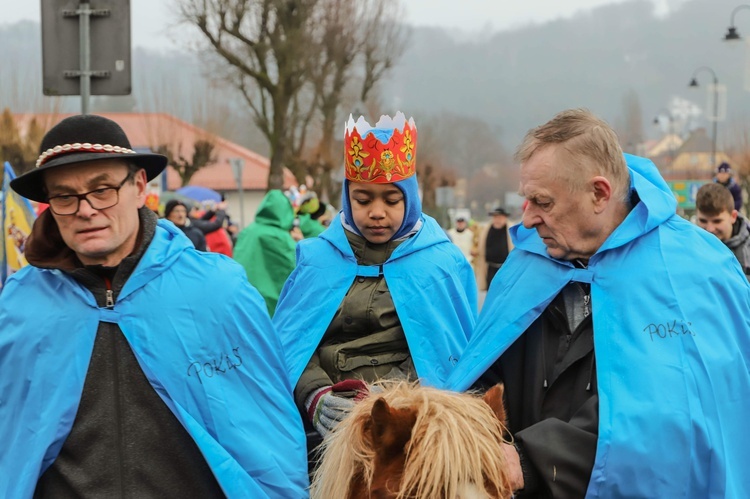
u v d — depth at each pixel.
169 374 2.70
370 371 3.61
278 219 8.25
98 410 2.66
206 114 41.00
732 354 2.71
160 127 40.75
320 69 29.33
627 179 2.88
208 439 2.68
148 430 2.68
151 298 2.74
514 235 3.22
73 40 6.77
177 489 2.69
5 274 6.90
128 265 2.74
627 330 2.75
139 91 41.94
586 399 2.85
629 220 2.85
